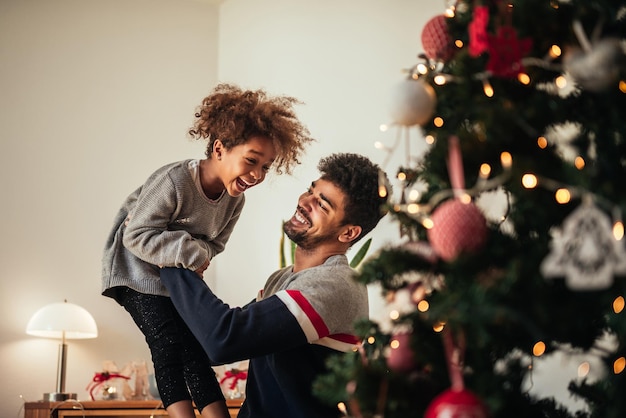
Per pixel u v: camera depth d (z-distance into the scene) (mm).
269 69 3576
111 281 2010
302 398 1639
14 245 3555
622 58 958
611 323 1063
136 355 3652
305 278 1704
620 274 963
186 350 1990
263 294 1880
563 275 979
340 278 1705
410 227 1210
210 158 2002
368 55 2924
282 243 2875
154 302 1992
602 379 1108
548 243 1039
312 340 1628
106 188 3748
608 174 952
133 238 1872
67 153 3719
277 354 1658
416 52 2668
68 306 3375
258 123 1891
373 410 1078
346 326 1688
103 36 3893
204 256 1802
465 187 1142
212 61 4031
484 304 929
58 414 2992
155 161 3852
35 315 3354
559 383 1794
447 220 1005
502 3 1115
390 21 2826
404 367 1141
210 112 1959
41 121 3711
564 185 974
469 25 1155
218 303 1651
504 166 1029
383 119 2777
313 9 3311
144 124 3869
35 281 3555
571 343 1115
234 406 2928
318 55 3234
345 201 1778
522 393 1147
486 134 1055
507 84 1131
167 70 3957
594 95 1042
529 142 1085
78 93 3797
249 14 3809
